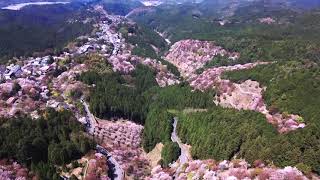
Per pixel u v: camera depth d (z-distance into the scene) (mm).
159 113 196500
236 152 140000
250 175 115812
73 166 152250
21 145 150250
